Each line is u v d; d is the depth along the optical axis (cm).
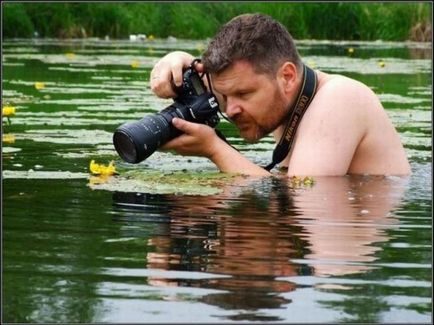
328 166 369
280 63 364
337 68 1007
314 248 258
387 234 278
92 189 340
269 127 373
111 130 520
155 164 405
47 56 1152
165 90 373
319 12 1557
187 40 1543
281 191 340
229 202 320
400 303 215
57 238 266
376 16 1572
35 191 336
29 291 220
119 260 244
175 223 287
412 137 516
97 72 959
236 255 250
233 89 363
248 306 212
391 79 912
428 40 1563
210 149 374
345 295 219
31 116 584
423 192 346
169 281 227
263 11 1545
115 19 1581
